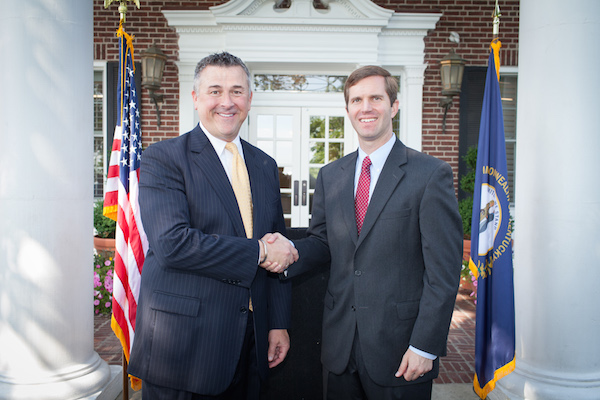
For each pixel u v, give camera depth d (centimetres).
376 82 182
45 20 248
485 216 276
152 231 165
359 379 188
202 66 181
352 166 194
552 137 254
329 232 192
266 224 185
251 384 189
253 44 583
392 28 595
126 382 269
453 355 366
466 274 536
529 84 264
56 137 252
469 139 608
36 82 247
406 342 175
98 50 598
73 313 263
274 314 198
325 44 584
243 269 164
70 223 259
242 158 192
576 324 253
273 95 631
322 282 240
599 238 251
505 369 257
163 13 583
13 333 250
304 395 241
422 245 175
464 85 604
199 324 167
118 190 300
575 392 249
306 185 638
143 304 174
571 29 249
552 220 255
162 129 600
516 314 277
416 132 606
